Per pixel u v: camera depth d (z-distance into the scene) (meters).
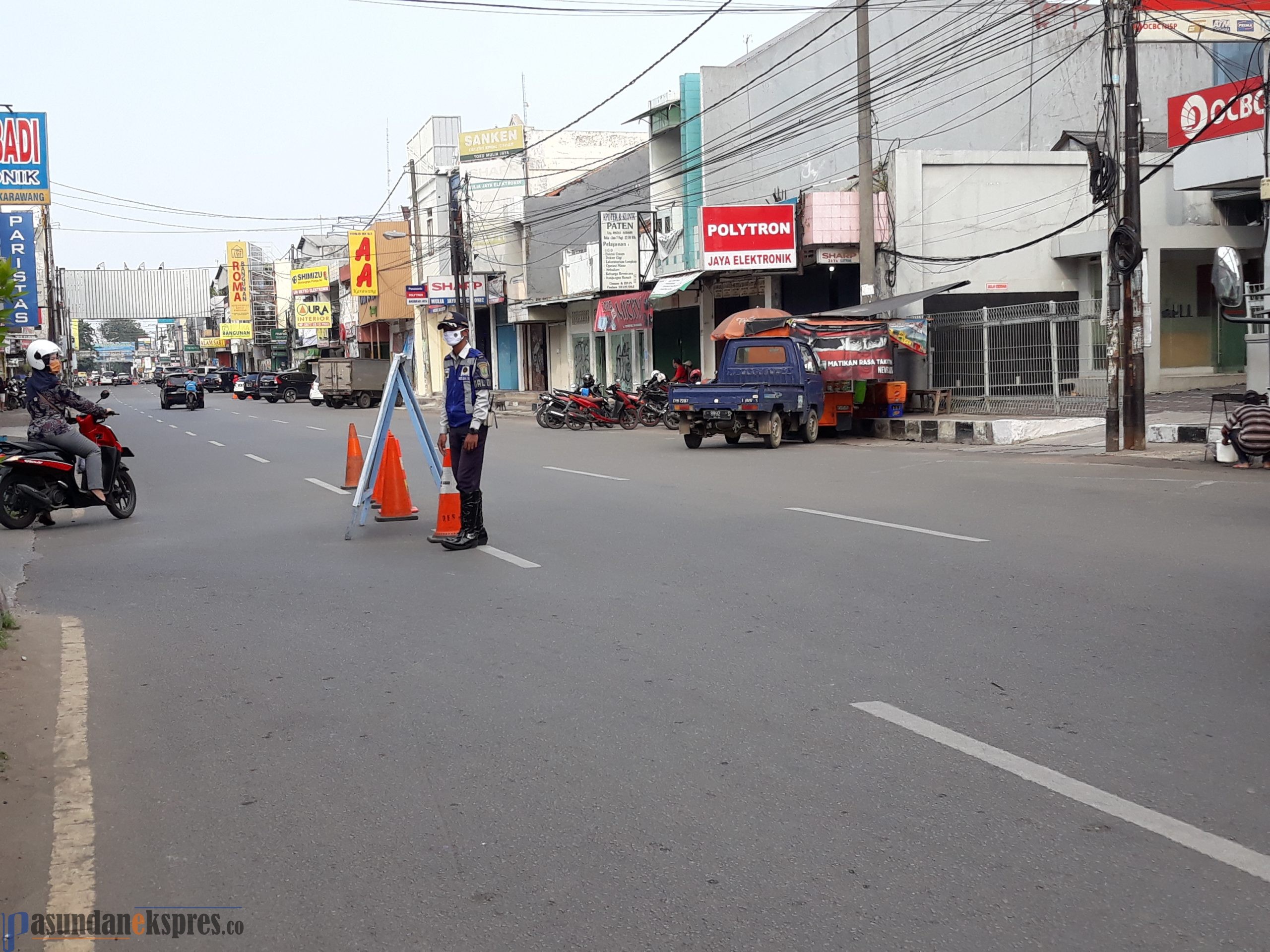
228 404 57.06
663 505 12.28
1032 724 4.94
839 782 4.36
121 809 4.31
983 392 23.92
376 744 4.96
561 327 47.72
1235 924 3.25
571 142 54.28
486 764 4.68
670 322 35.97
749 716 5.15
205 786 4.52
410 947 3.26
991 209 26.81
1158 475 14.00
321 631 7.02
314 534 11.05
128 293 121.56
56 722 5.32
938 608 7.07
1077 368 25.31
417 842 3.96
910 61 28.02
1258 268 26.41
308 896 3.59
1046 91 30.44
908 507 11.64
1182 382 26.41
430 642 6.68
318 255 87.25
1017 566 8.30
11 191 26.33
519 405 42.69
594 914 3.42
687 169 34.56
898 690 5.47
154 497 14.85
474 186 51.72
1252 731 4.78
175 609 7.75
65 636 7.01
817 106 31.25
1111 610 6.91
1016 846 3.78
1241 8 23.38
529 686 5.74
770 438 20.00
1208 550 8.74
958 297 26.84
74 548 10.64
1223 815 3.97
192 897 3.60
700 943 3.23
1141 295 17.23
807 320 22.77
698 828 3.99
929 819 4.00
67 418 12.19
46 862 3.87
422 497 13.84
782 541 9.63
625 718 5.19
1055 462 16.17
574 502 12.72
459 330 9.92
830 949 3.18
